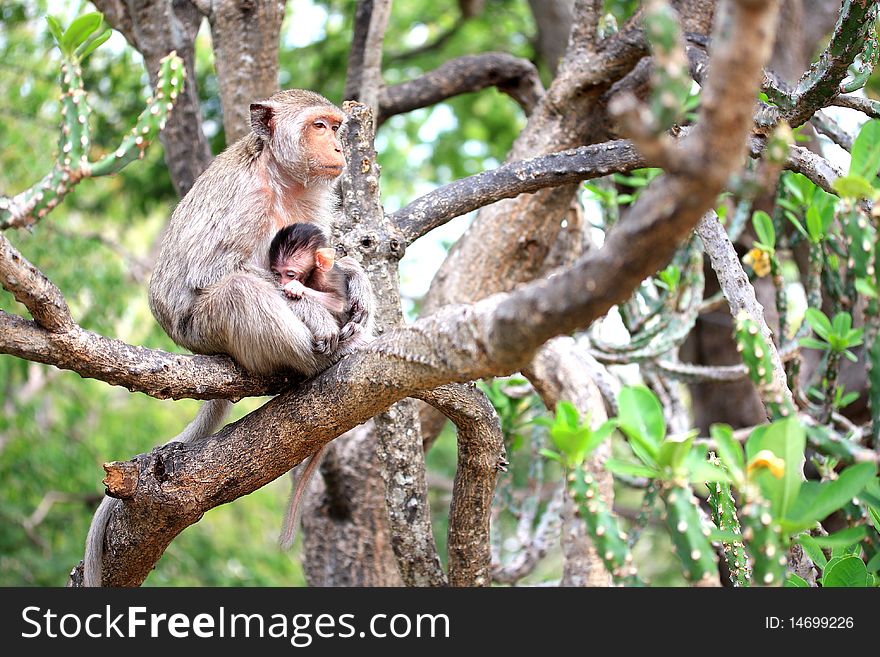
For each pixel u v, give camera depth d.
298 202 6.72
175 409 19.45
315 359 5.59
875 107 6.23
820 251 7.85
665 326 8.92
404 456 6.95
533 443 9.70
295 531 6.34
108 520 5.98
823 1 12.14
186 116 9.15
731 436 3.69
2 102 14.30
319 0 15.38
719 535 4.07
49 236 13.99
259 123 6.54
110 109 12.70
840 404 7.82
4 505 15.36
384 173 19.14
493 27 18.34
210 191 6.24
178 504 5.46
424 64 18.08
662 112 2.89
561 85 8.40
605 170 6.89
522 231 8.88
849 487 3.66
